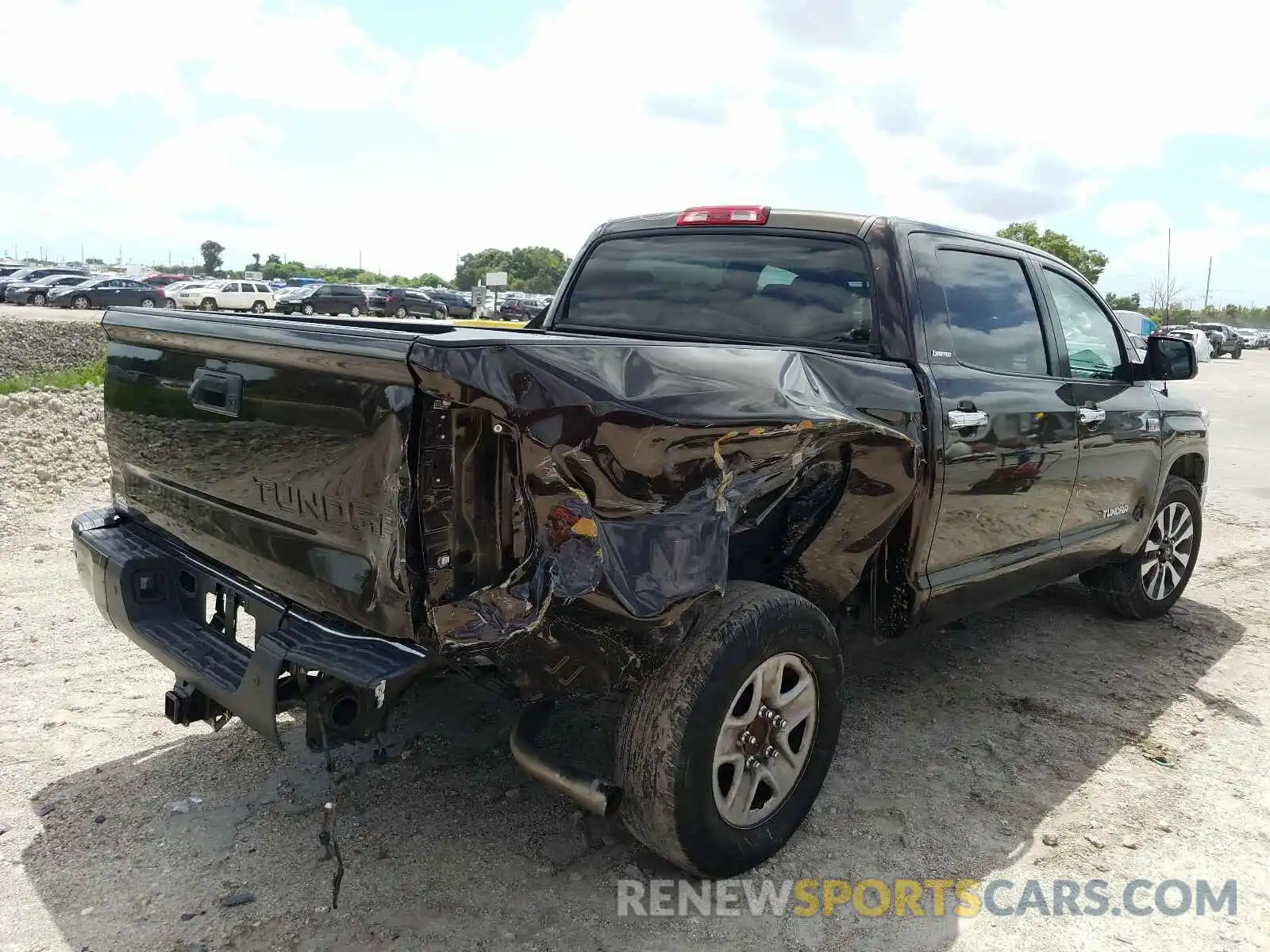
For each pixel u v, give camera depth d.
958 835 3.09
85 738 3.54
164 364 2.97
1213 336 47.94
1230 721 4.02
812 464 2.97
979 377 3.58
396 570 2.21
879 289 3.43
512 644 2.26
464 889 2.71
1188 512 5.37
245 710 2.49
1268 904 2.77
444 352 2.12
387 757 2.71
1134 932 2.63
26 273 42.94
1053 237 56.97
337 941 2.47
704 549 2.48
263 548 2.62
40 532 6.24
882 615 3.47
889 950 2.54
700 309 3.89
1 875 2.71
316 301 43.59
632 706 2.62
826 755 3.01
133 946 2.43
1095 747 3.74
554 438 2.25
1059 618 5.34
